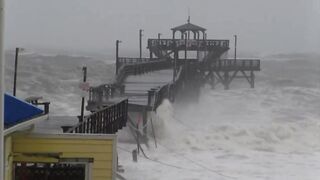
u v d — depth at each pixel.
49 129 33.78
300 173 58.91
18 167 24.72
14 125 21.20
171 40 122.12
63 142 24.84
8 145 23.39
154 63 108.31
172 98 91.19
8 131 20.58
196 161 63.84
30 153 24.56
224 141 77.94
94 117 42.44
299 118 106.19
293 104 130.50
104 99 70.12
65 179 25.23
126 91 80.06
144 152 67.19
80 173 25.31
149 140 72.56
